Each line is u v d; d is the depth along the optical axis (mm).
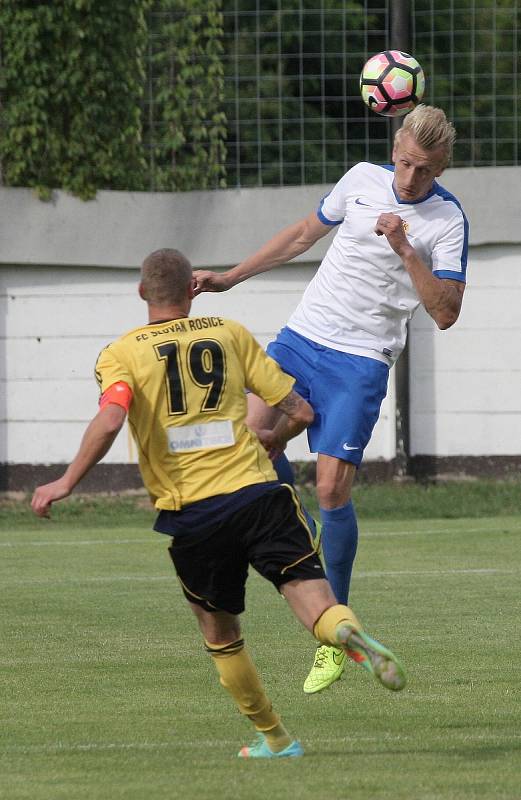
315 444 19547
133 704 17672
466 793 12055
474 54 51125
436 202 18922
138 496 48438
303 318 19875
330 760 13852
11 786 12664
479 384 49188
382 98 21312
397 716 16781
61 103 48531
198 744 15117
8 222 48250
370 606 26391
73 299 48969
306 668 20391
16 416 48906
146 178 49969
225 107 50344
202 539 13609
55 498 13117
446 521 42812
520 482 48594
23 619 25172
